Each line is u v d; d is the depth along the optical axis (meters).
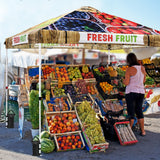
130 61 5.98
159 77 8.91
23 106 5.99
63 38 4.87
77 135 5.41
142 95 5.96
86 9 6.78
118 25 6.19
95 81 7.16
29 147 5.38
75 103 5.98
